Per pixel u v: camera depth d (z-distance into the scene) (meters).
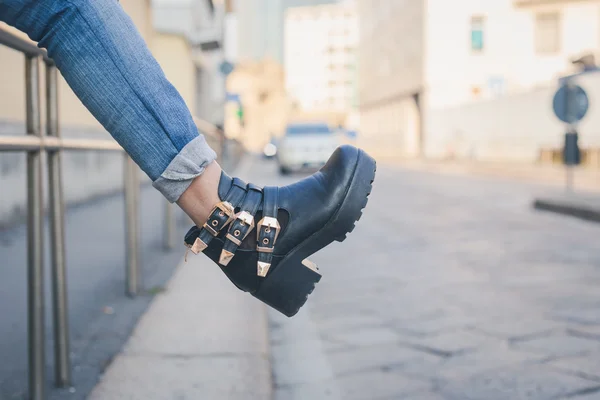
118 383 1.80
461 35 29.08
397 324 2.87
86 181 7.50
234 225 0.98
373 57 43.06
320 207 1.03
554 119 20.50
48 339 2.29
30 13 0.82
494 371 2.23
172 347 2.15
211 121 21.72
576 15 28.12
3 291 3.10
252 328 2.39
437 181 13.37
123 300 2.90
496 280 3.77
